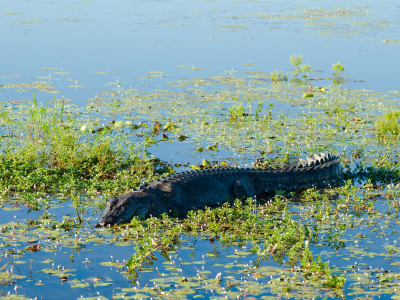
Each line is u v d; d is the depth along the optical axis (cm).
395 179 3969
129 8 15862
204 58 8869
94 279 2275
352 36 11412
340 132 5209
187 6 16912
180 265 2459
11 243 2650
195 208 3394
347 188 3497
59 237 2762
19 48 9106
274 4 18438
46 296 2109
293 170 3881
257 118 5684
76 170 3881
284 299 2122
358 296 2150
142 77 7369
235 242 2780
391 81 7494
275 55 9306
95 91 6525
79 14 13938
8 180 3531
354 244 2733
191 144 4747
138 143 4675
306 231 2819
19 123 4881
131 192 3203
